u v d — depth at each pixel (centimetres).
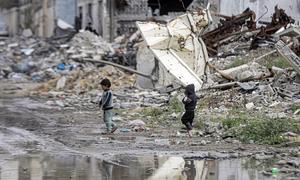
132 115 3784
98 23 9019
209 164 2236
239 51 5412
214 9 6788
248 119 3133
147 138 2930
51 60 7494
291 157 2330
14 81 6769
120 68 5425
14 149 2608
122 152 2516
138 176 2027
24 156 2428
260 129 2816
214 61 5156
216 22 6391
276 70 4150
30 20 10900
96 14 9106
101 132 3161
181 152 2498
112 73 5566
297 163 2161
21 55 8419
